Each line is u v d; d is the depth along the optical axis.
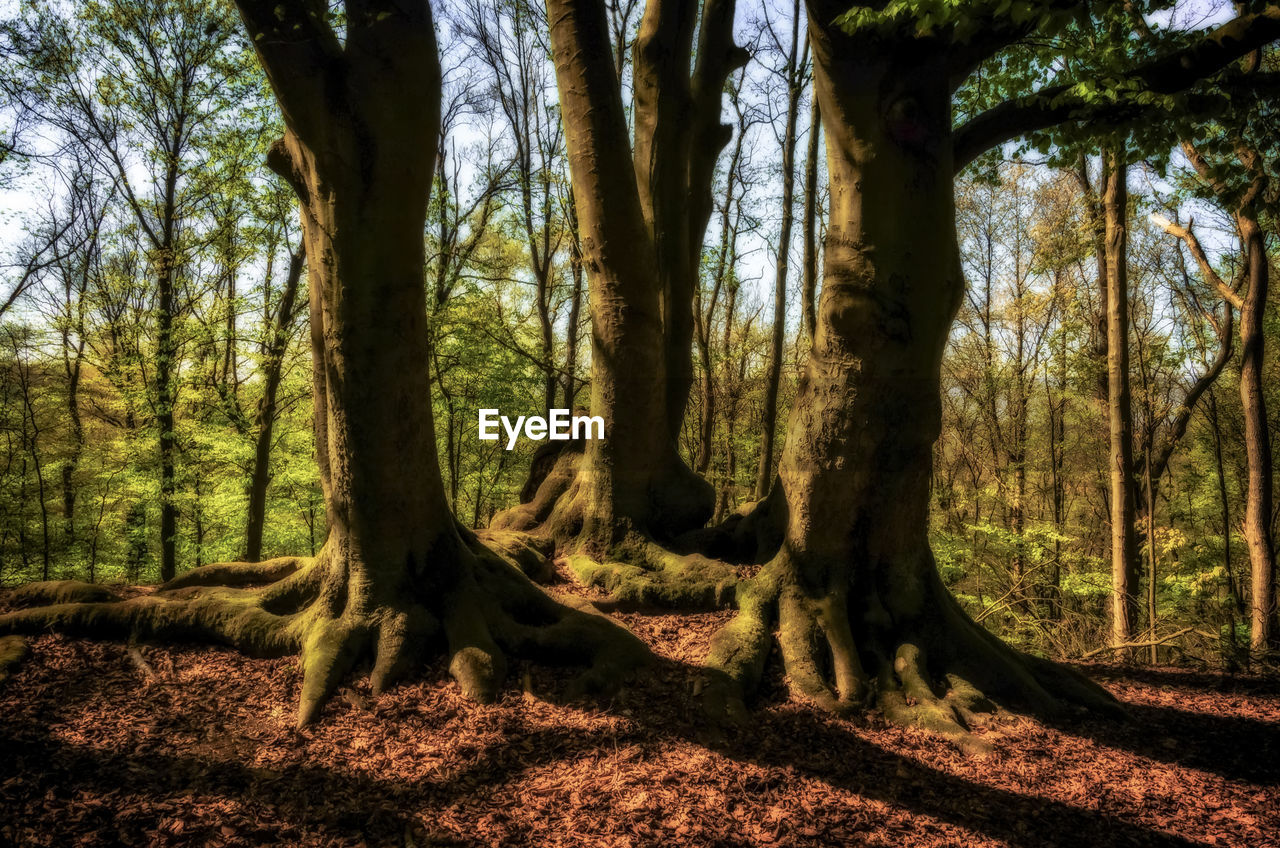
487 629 5.66
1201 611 14.59
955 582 19.28
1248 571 16.61
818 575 6.14
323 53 4.78
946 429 25.48
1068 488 21.91
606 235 7.34
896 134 5.36
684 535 7.62
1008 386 22.75
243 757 4.44
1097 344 16.81
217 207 15.17
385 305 5.34
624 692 5.27
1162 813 4.36
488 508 23.62
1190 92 5.45
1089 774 4.76
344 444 5.56
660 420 7.87
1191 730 5.59
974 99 8.57
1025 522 20.25
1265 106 6.00
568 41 7.03
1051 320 19.89
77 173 16.47
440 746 4.64
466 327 17.22
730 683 5.34
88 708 4.84
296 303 15.80
